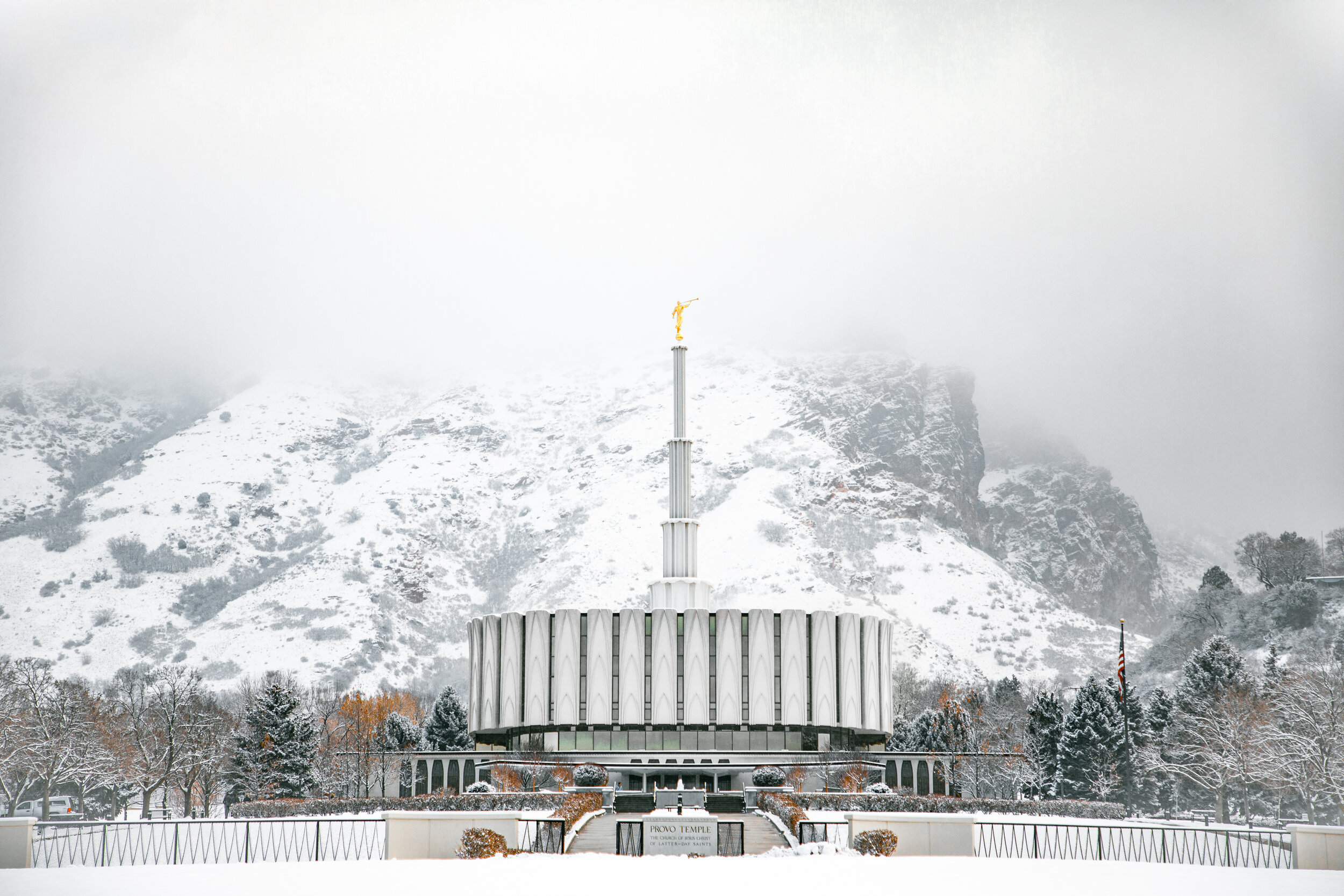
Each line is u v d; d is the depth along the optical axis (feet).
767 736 372.79
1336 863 147.95
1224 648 433.48
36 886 120.16
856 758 367.25
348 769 429.38
